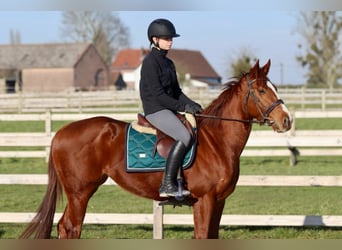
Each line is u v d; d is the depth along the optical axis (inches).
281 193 569.0
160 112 311.6
